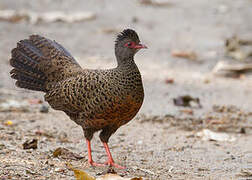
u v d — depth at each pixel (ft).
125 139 60.75
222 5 147.54
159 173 48.75
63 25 126.11
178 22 130.82
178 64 101.35
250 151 57.62
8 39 110.93
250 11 140.36
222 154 56.24
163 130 65.36
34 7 140.05
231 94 84.07
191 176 48.21
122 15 136.15
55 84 52.08
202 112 74.13
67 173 45.96
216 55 105.91
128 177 46.57
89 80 48.16
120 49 48.26
